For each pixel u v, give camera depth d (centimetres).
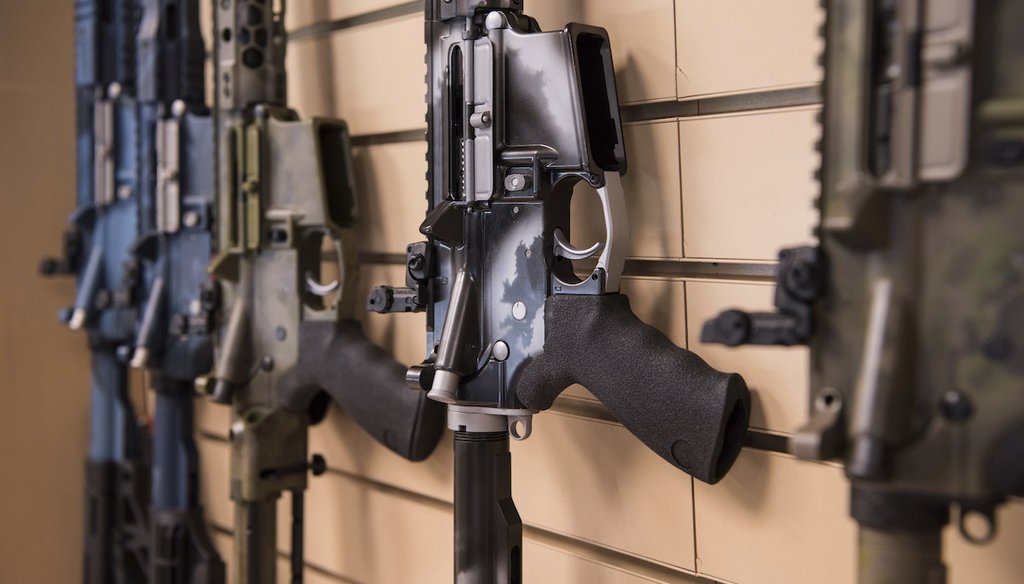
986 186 70
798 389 103
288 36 168
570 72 105
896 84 74
